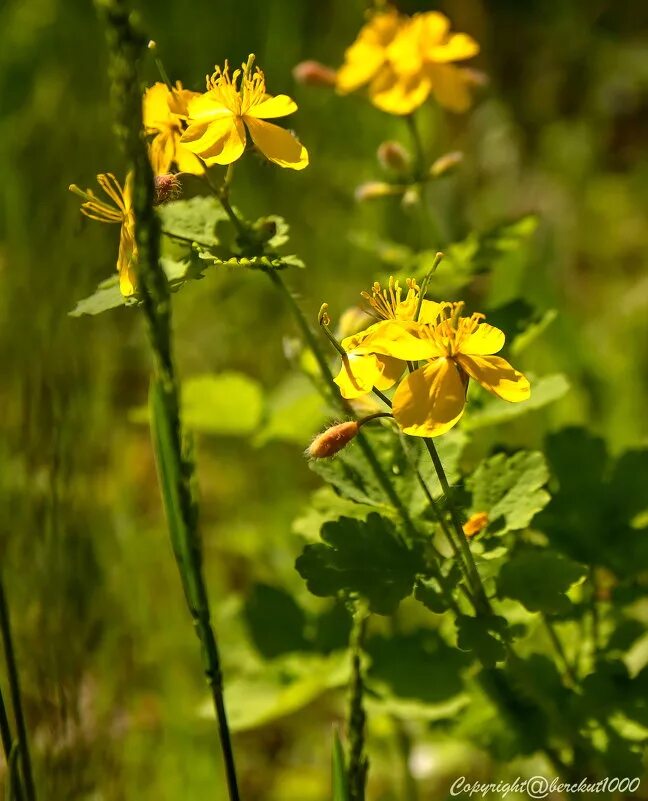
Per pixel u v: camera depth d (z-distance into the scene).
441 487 0.50
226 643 0.57
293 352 0.55
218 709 0.48
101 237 0.67
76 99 0.84
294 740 0.61
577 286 0.86
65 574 0.55
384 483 0.51
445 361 0.49
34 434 0.58
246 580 0.65
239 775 0.60
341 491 0.51
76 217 0.67
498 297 0.63
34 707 0.55
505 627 0.49
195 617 0.48
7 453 0.59
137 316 0.74
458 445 0.51
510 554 0.53
